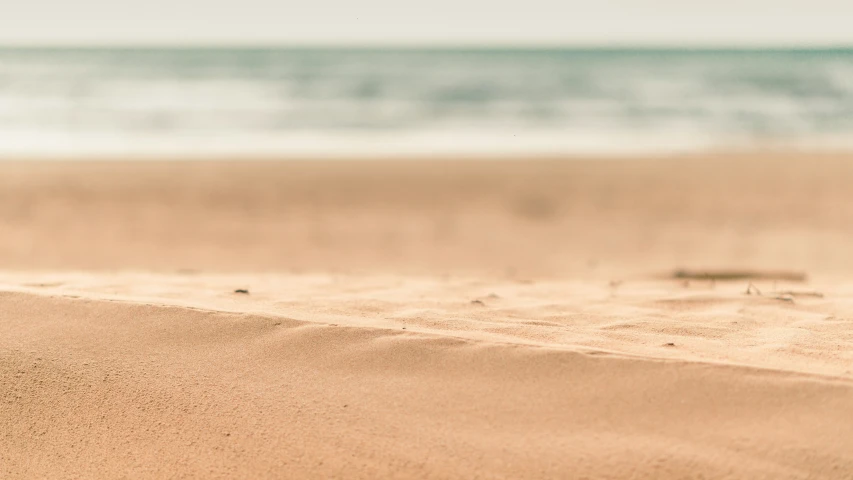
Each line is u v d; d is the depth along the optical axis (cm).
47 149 1652
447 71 4231
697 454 190
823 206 1101
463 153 1656
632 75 3922
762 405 202
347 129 2041
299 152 1672
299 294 367
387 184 1295
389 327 262
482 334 263
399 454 200
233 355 247
